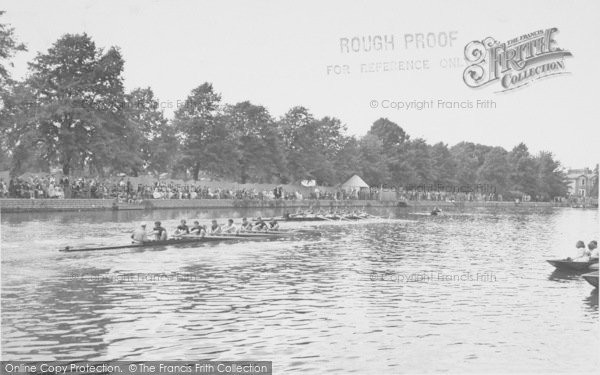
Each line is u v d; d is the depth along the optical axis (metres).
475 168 155.50
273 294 20.23
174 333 15.38
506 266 28.31
